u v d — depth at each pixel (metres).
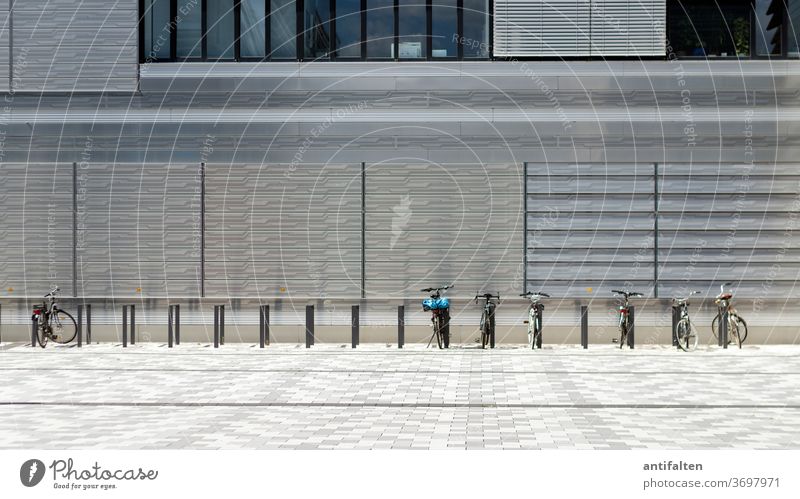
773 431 8.96
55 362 14.69
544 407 10.48
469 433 8.90
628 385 12.17
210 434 8.84
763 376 13.03
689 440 8.51
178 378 12.82
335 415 9.95
